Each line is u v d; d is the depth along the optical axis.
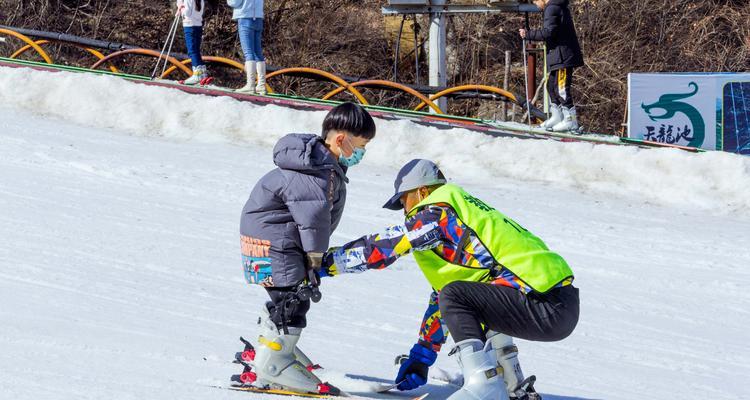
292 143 4.75
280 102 17.38
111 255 8.80
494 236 4.68
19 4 29.56
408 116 17.75
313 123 16.75
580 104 28.94
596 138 16.38
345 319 7.62
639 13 29.09
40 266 8.00
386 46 30.12
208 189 12.45
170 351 5.68
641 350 7.80
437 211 4.69
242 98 17.34
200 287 8.08
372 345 6.84
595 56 29.03
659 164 15.51
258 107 17.08
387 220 11.79
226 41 30.08
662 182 15.23
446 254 4.74
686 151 15.82
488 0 20.73
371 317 7.79
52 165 12.84
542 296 4.66
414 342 7.12
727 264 11.37
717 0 30.36
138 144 15.30
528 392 5.17
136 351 5.55
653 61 29.11
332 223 5.04
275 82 29.80
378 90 29.48
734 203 14.79
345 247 4.80
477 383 4.56
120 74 19.02
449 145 16.12
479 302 4.64
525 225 12.37
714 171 15.35
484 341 4.83
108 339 5.78
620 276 10.43
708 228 13.28
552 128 16.45
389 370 6.02
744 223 13.94
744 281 10.62
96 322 6.30
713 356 7.84
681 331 8.57
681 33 29.38
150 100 17.14
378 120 16.59
